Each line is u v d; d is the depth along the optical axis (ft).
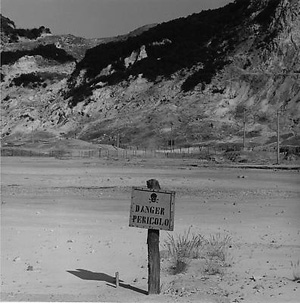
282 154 292.81
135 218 35.96
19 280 41.04
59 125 492.54
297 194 111.45
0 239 56.95
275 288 38.11
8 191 113.80
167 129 402.72
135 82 493.36
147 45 541.34
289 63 459.32
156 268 37.22
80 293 36.83
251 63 468.34
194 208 85.66
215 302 34.91
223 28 539.70
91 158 288.92
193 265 44.60
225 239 55.21
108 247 53.16
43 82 654.53
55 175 167.22
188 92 454.40
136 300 35.29
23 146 364.38
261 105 419.74
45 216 75.05
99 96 498.69
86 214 77.87
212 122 402.93
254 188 127.24
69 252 50.60
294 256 48.39
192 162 259.39
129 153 329.72
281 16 490.49
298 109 403.95
